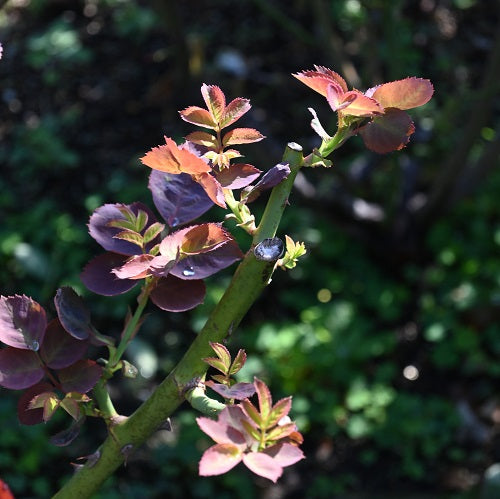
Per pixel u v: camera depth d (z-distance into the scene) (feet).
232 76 8.09
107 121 8.18
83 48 8.75
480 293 6.81
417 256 7.05
